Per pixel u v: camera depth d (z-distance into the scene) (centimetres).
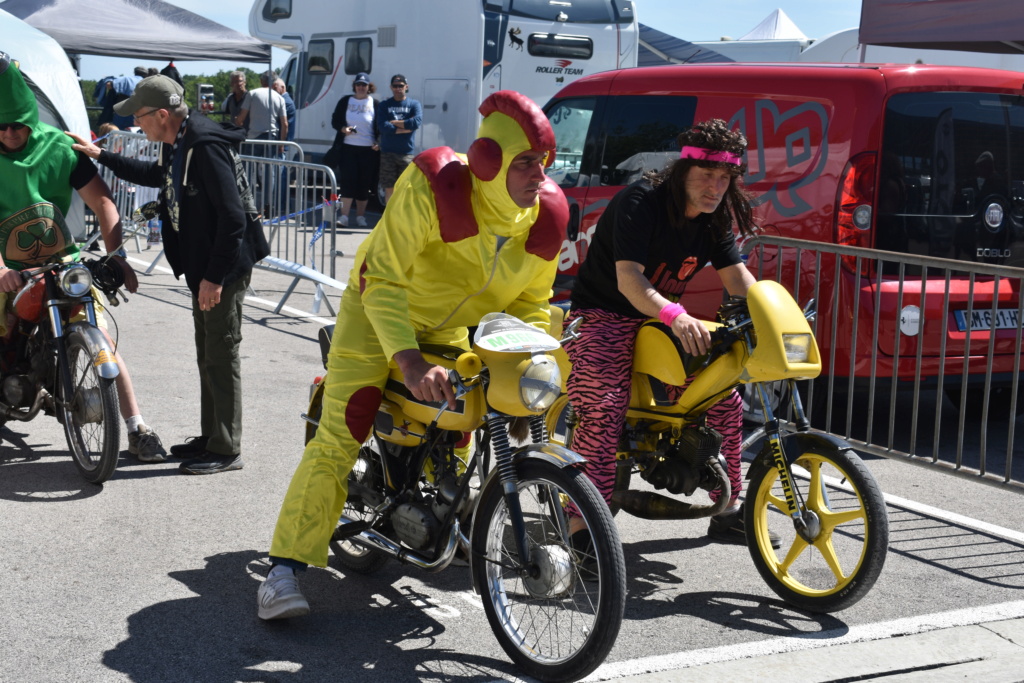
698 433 408
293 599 367
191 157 497
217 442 537
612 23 1608
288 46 1869
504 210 343
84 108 1124
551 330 431
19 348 541
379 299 347
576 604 358
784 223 622
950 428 689
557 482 334
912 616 404
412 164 351
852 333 579
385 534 394
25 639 361
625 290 397
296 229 1038
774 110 634
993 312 506
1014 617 405
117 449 495
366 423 372
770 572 413
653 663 359
